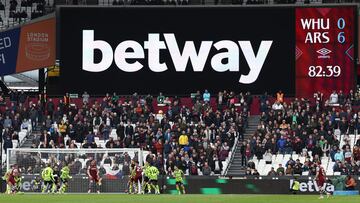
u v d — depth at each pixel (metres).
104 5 85.81
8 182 69.31
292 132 76.62
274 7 85.06
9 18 92.44
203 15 85.50
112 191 70.88
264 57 85.06
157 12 85.69
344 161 72.12
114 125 80.88
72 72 85.88
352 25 84.56
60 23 85.81
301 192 68.00
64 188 69.62
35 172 71.25
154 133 78.00
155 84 85.69
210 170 72.75
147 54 85.75
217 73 85.25
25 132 81.75
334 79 84.56
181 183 68.62
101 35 85.88
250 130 81.25
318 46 84.69
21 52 87.06
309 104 80.44
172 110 81.44
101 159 71.56
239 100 83.50
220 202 55.62
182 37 85.56
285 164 74.50
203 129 77.94
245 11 85.19
